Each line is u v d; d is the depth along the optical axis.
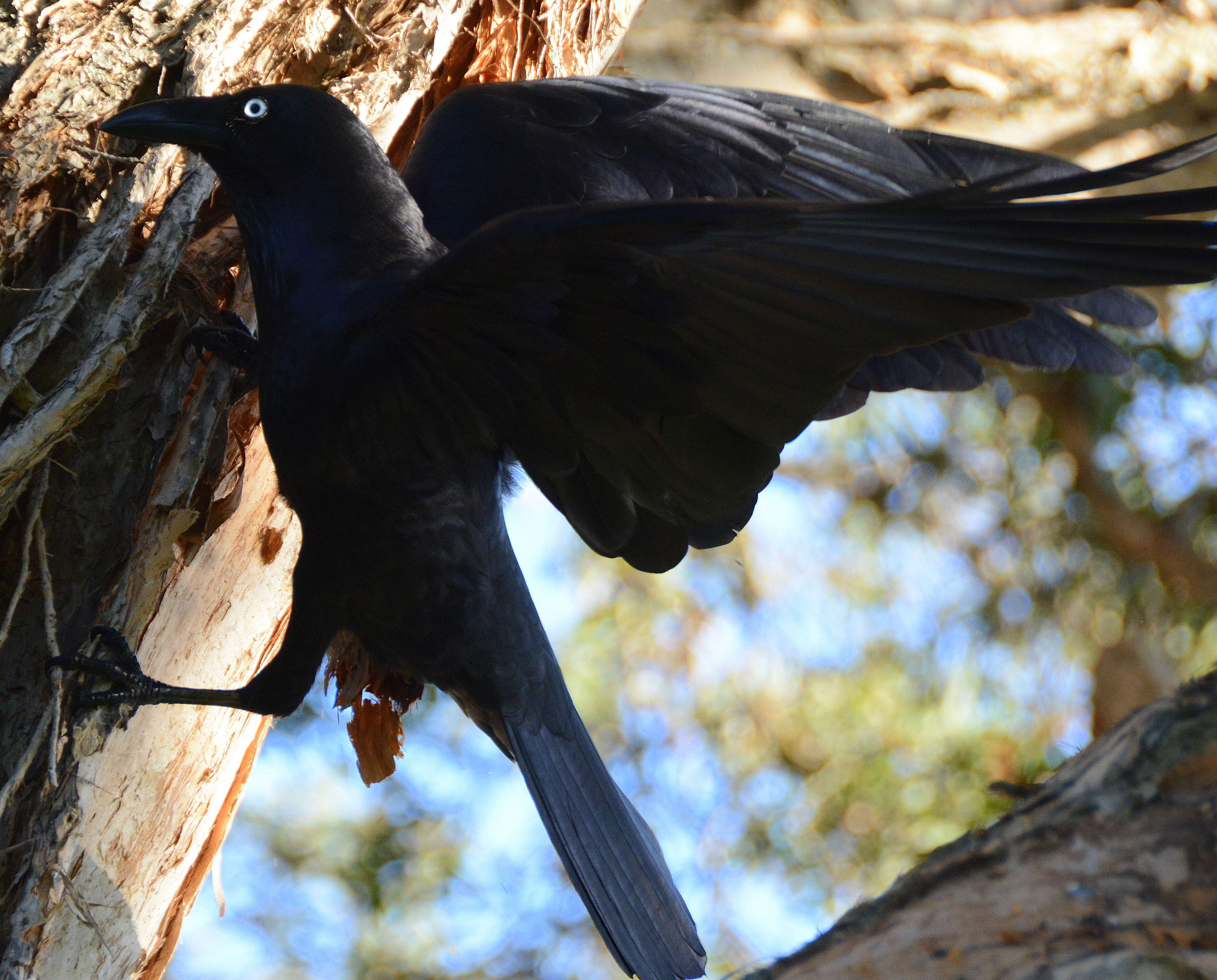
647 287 4.93
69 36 6.53
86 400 5.84
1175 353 13.56
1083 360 6.21
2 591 6.18
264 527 6.66
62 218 6.30
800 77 15.60
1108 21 15.52
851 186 6.79
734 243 4.58
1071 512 14.03
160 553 6.18
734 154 6.92
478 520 6.25
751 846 12.98
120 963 6.08
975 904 3.26
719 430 5.47
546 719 6.65
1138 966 2.93
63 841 5.83
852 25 15.46
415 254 6.09
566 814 6.48
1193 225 3.83
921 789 12.83
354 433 5.89
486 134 6.95
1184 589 13.62
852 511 14.29
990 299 4.26
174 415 6.46
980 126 15.76
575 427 5.75
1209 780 3.17
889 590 13.84
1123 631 13.55
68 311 5.98
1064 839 3.28
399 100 7.34
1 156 6.16
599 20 8.64
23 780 5.88
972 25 15.55
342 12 7.14
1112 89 15.47
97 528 6.36
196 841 6.46
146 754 6.17
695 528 5.99
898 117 15.72
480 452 6.14
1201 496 13.60
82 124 6.36
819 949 3.42
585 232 4.64
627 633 13.88
